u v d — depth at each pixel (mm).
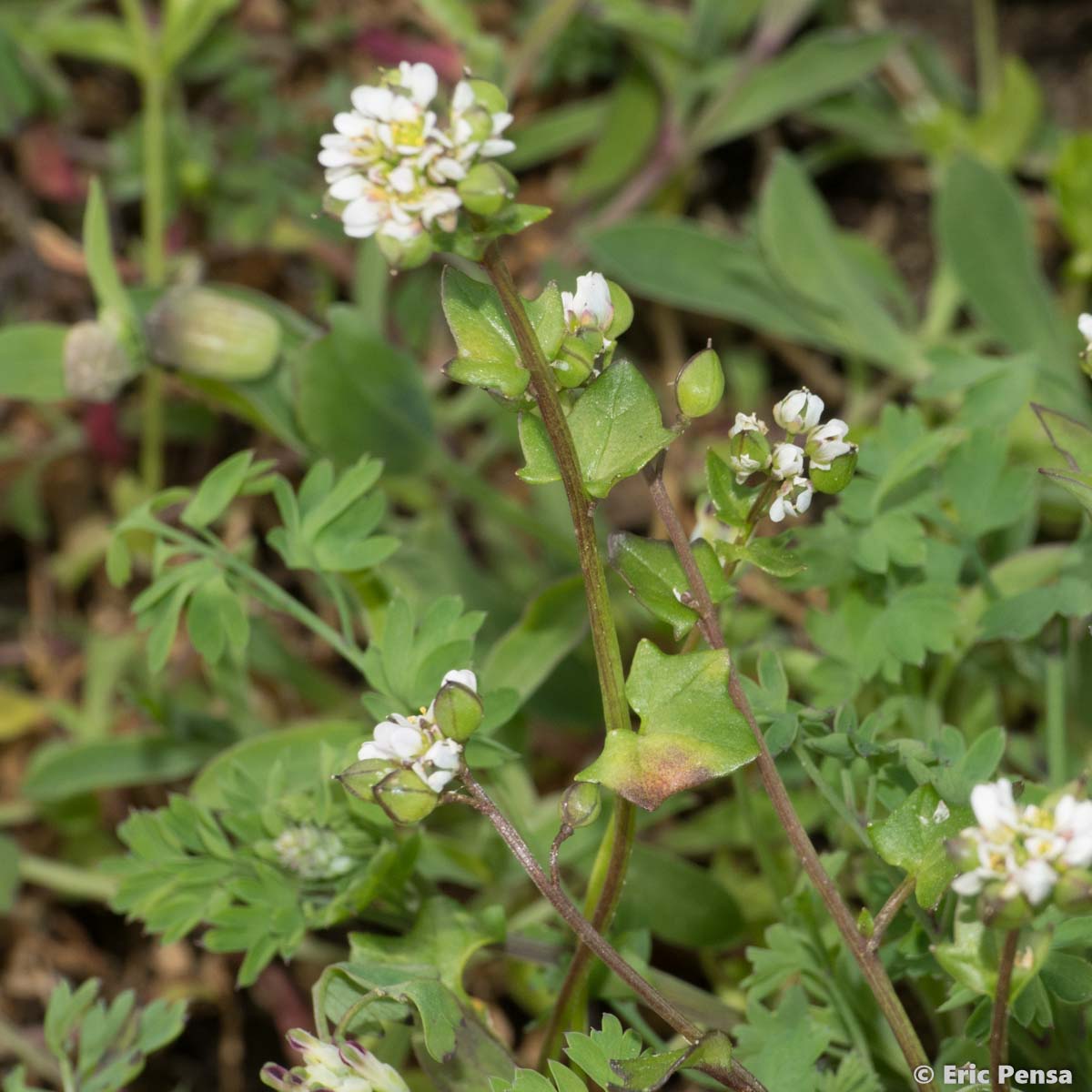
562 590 281
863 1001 260
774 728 247
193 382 316
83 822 346
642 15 388
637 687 232
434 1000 243
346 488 269
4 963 350
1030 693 297
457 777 230
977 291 348
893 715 268
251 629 329
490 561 375
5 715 365
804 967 260
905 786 254
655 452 233
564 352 231
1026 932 228
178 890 264
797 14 390
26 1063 323
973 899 228
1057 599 266
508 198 220
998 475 274
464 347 232
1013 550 299
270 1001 324
